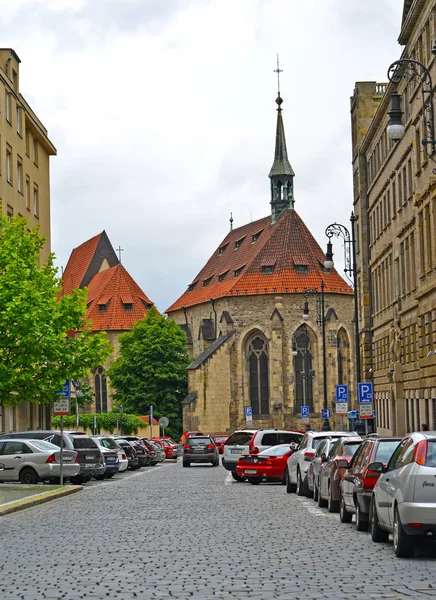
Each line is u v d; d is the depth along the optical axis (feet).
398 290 204.23
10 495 112.16
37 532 73.00
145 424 348.59
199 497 114.62
